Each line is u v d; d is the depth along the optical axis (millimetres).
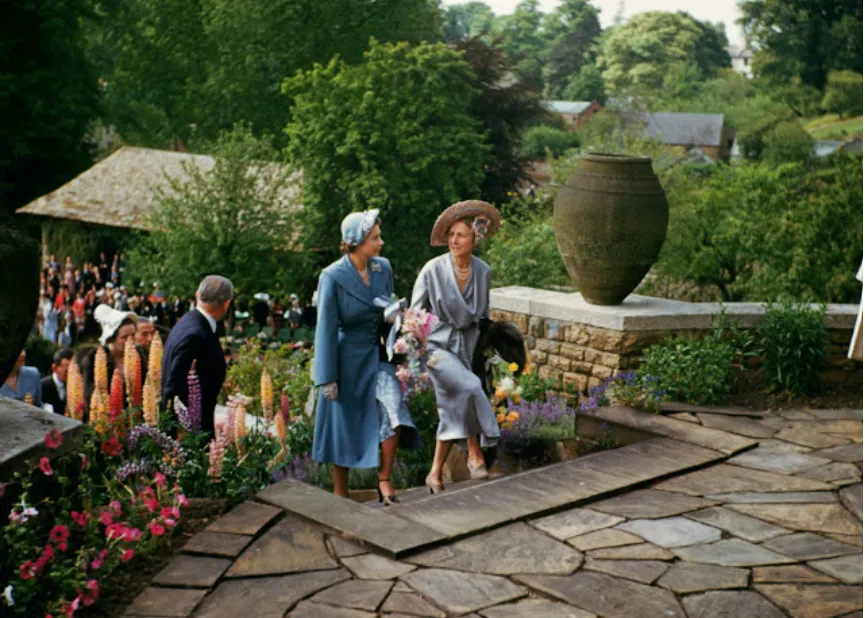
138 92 50156
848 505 5672
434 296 6660
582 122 109125
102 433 5656
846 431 7301
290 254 31875
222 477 5684
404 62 40281
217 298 6336
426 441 7723
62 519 4707
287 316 28234
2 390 7484
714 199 27156
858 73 77438
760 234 20047
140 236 32938
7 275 4531
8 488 4426
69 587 4164
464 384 6500
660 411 7734
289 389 9008
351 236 5973
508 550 4922
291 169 32625
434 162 40000
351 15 47312
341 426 6047
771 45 81312
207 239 30484
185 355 6121
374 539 4879
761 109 78125
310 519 5141
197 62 49406
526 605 4301
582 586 4496
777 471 6328
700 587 4508
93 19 37750
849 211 16734
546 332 9180
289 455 7094
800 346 8344
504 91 48469
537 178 72688
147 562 4730
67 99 35312
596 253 8672
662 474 6145
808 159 63594
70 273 31078
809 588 4523
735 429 7297
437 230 6719
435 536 4965
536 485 5887
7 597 3826
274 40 46719
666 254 27266
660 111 98250
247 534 4949
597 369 8719
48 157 37125
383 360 6141
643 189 8609
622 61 120188
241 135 31953
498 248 19750
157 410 5723
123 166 38500
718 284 26719
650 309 8820
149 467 5516
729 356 8367
